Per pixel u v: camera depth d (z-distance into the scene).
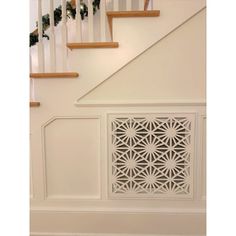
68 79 1.54
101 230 1.66
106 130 1.58
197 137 1.56
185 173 1.59
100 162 1.62
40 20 1.53
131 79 1.54
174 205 1.63
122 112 1.56
